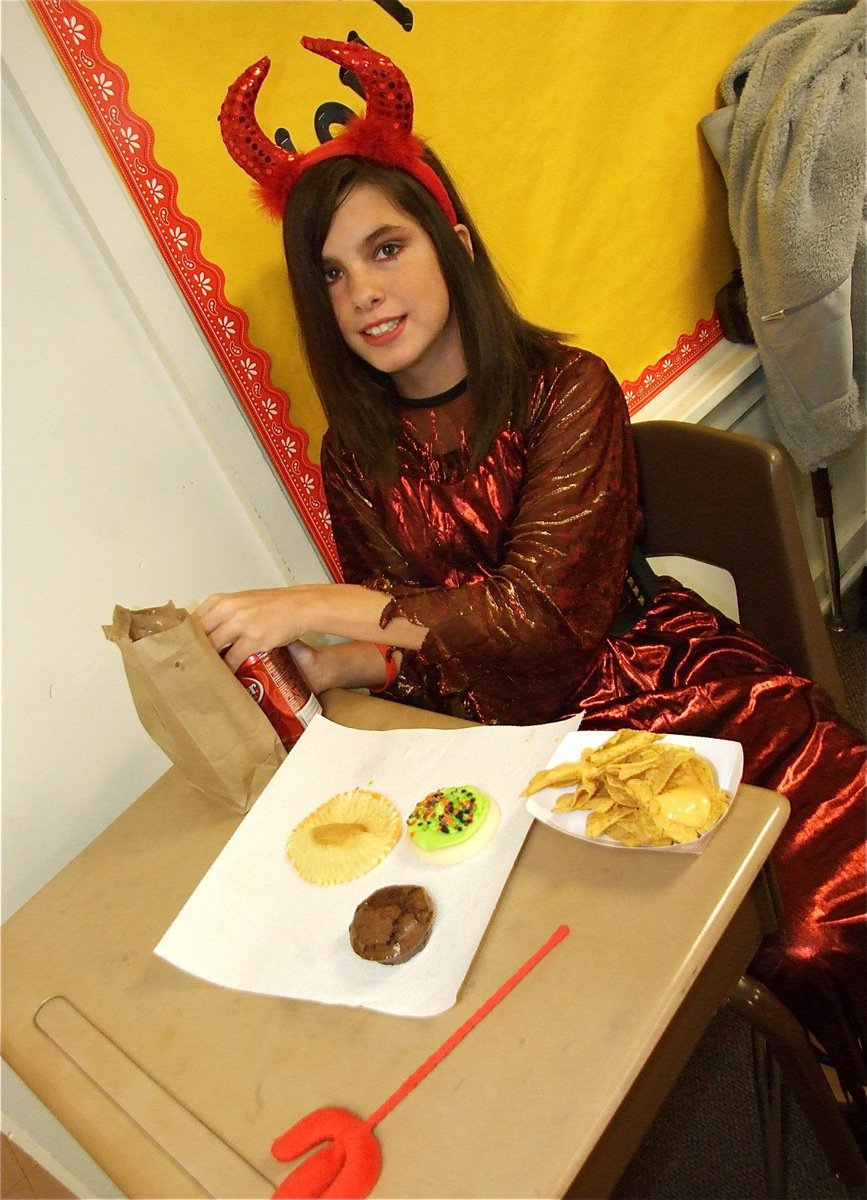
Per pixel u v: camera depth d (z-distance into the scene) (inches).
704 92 56.0
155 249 38.6
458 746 30.5
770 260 52.4
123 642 29.4
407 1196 18.7
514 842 25.8
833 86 48.4
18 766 36.7
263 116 40.5
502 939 23.4
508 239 50.3
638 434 43.9
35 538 36.4
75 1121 23.5
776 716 38.3
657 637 44.3
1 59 33.2
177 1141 21.9
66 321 36.6
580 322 55.2
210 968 26.1
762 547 39.5
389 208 37.7
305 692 34.8
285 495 46.3
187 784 35.2
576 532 39.4
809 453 60.2
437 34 44.4
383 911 24.3
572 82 49.9
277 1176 20.2
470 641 38.0
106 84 35.8
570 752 27.5
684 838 23.0
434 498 44.4
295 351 44.6
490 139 47.9
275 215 39.1
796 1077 29.9
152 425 39.8
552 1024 20.8
